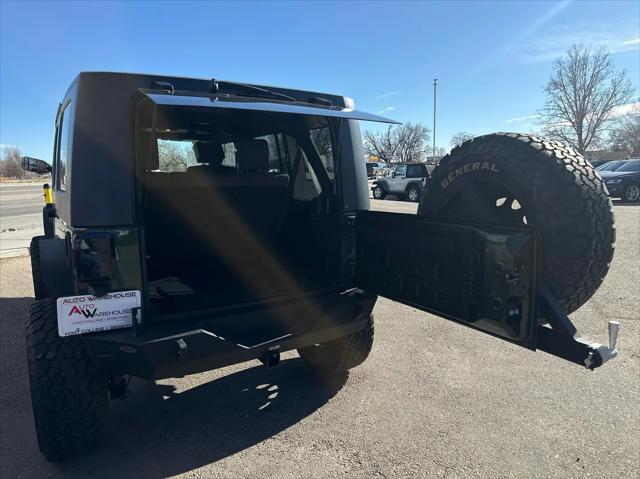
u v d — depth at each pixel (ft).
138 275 7.88
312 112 8.21
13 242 34.17
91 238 7.54
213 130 11.88
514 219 9.08
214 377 12.69
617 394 11.23
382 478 8.45
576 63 144.97
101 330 7.68
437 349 14.30
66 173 8.84
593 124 148.05
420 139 209.97
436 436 9.68
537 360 13.33
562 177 7.56
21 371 12.89
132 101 7.95
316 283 10.78
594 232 7.45
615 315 16.76
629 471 8.46
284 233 11.83
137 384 12.35
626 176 59.62
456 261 7.93
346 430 9.99
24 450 9.42
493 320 7.33
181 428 10.21
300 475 8.58
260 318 9.21
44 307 8.93
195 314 8.57
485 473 8.49
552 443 9.34
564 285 7.72
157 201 10.25
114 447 9.53
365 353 12.06
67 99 10.25
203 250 11.07
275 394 11.66
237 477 8.57
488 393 11.43
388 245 9.53
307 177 11.30
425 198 9.94
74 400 8.46
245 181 10.89
